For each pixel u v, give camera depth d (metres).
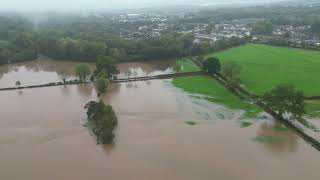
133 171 105.25
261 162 109.25
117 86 191.00
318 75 197.25
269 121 139.00
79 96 174.38
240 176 102.25
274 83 184.62
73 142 123.81
